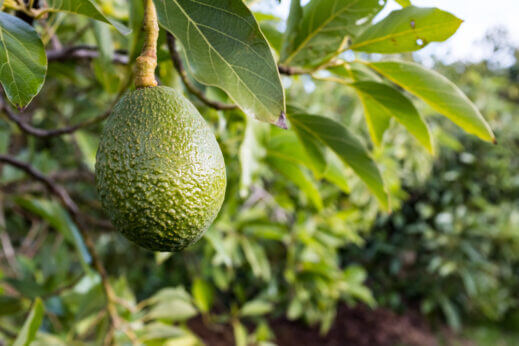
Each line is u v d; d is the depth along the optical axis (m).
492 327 2.64
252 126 0.58
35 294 0.70
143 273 2.02
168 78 0.52
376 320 2.52
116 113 0.35
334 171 0.67
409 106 0.48
